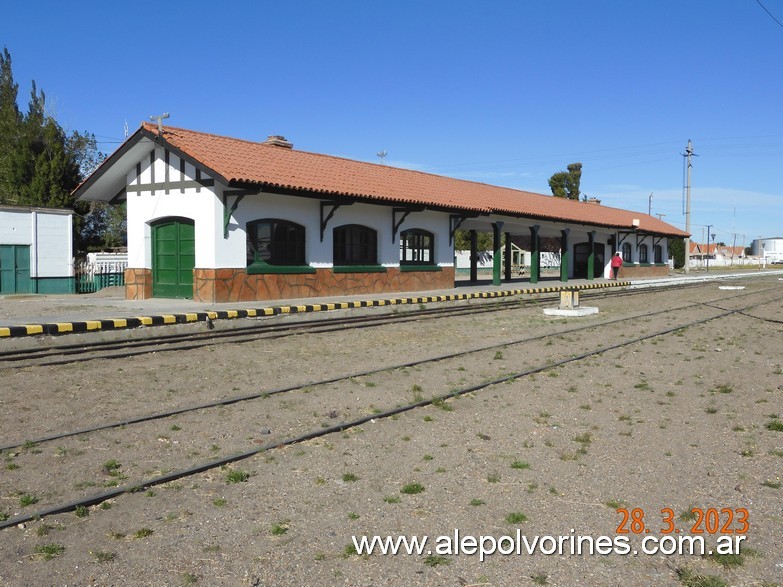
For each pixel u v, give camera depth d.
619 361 11.34
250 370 10.32
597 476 5.71
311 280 20.06
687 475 5.73
